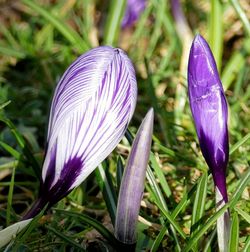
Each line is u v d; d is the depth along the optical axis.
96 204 0.36
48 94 0.46
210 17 0.40
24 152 0.34
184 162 0.37
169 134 0.39
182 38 0.45
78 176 0.27
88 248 0.32
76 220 0.33
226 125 0.27
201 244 0.30
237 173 0.35
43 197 0.28
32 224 0.27
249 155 0.37
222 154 0.27
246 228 0.33
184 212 0.34
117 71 0.27
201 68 0.27
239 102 0.42
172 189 0.36
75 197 0.35
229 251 0.27
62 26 0.44
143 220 0.33
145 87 0.46
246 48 0.43
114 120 0.27
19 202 0.36
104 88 0.27
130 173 0.26
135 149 0.26
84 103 0.27
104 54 0.27
